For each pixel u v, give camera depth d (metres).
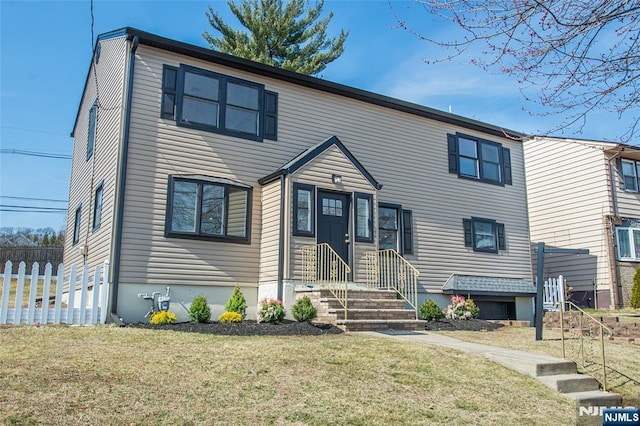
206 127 12.42
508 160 18.55
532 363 7.62
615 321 12.54
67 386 5.55
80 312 9.82
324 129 14.49
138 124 11.56
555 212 21.02
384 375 6.94
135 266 11.00
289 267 11.80
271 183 12.63
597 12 5.53
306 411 5.51
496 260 17.34
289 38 25.19
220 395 5.72
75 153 17.62
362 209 13.40
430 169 16.47
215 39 24.25
